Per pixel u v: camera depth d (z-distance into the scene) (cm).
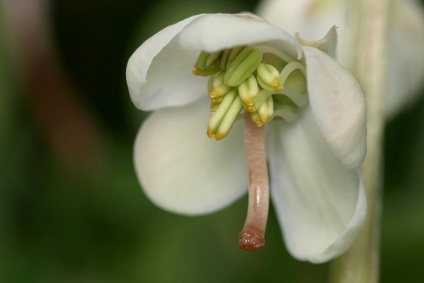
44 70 13
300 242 9
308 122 9
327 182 8
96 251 12
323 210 8
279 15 10
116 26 14
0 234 12
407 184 13
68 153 13
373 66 9
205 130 9
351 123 8
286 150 9
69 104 13
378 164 9
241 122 9
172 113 9
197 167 9
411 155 13
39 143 13
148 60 8
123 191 12
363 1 9
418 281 12
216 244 12
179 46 8
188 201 9
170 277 12
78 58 14
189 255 12
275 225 12
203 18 8
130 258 12
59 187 13
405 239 12
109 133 13
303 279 12
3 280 12
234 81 8
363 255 9
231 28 8
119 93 14
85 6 13
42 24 13
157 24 13
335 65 8
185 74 9
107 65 14
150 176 9
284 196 9
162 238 12
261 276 12
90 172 13
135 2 13
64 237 13
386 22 9
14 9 13
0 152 13
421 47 11
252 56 8
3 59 13
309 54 8
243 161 9
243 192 9
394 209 12
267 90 8
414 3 11
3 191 13
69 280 12
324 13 10
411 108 13
